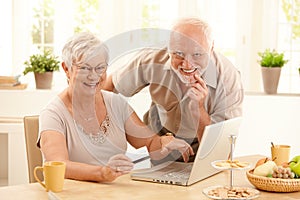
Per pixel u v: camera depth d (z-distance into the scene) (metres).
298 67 5.10
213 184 2.37
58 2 4.98
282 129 4.35
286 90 5.10
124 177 2.43
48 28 5.00
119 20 4.98
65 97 2.56
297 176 2.28
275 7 5.02
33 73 4.91
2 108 4.35
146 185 2.32
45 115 2.52
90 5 5.01
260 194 2.21
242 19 5.02
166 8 5.06
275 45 5.04
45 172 2.19
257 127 4.34
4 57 4.94
